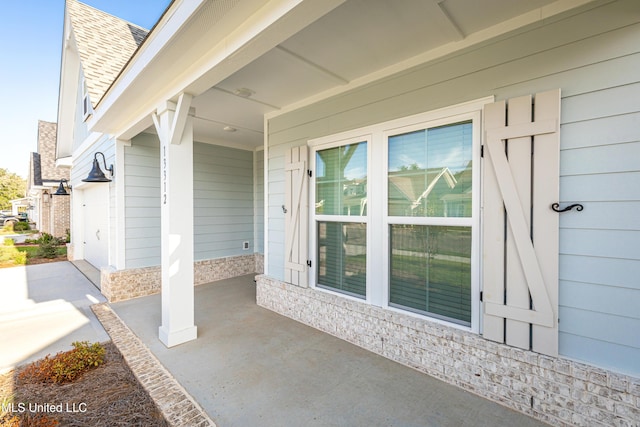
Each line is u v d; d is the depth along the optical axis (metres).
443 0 1.98
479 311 2.38
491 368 2.25
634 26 1.77
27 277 6.36
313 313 3.64
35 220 24.59
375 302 3.10
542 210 2.03
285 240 4.05
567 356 1.98
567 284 1.97
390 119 2.94
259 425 2.01
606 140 1.85
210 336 3.39
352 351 3.03
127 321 3.87
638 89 1.76
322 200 3.68
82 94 7.22
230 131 5.42
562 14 1.99
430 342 2.59
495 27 2.28
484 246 2.28
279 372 2.65
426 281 2.75
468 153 2.46
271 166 4.33
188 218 3.26
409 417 2.07
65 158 8.72
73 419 2.04
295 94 3.65
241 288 5.50
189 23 2.07
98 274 6.46
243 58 2.25
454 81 2.51
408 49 2.62
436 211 2.65
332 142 3.48
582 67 1.93
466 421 2.03
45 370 2.54
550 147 1.99
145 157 5.18
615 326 1.83
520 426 1.98
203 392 2.36
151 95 3.35
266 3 1.86
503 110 2.18
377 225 3.08
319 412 2.13
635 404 1.74
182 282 3.22
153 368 2.69
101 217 6.30
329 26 2.28
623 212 1.80
